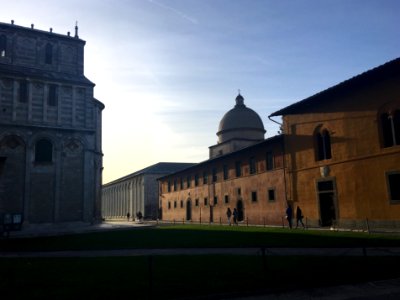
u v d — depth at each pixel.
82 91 40.97
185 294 9.20
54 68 40.66
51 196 37.75
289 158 33.88
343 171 27.92
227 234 26.22
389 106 24.66
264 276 10.90
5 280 11.33
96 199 49.47
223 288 9.67
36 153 37.81
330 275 10.95
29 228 36.09
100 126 53.34
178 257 15.34
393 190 24.20
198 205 56.94
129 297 9.01
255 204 40.59
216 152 62.16
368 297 9.03
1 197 35.53
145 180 87.56
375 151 25.45
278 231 27.34
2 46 38.72
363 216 26.06
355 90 27.28
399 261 12.88
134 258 15.53
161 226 41.91
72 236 28.36
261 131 61.56
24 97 37.88
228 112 63.41
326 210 29.89
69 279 11.30
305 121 32.06
